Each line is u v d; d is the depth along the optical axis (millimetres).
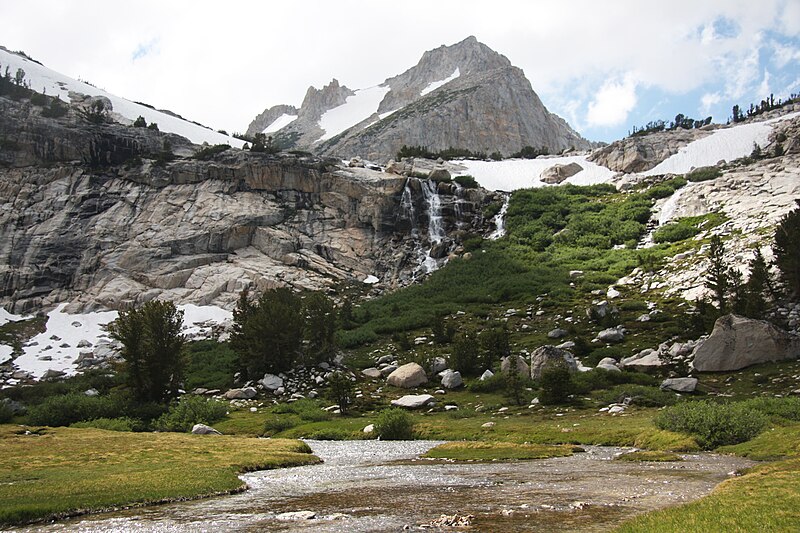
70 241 92250
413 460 30016
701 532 12484
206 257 93750
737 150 112125
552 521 15156
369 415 47406
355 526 15562
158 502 20453
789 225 55781
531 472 24156
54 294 86938
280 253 95875
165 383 54188
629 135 144250
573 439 33000
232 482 23453
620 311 63469
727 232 76688
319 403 52188
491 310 72625
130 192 100938
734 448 27141
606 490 19219
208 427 43531
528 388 49625
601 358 52094
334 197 106000
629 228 90250
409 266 96750
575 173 123500
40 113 107500
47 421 48844
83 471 26672
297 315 62156
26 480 24531
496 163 136750
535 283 77562
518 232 97000
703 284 63656
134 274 90125
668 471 22672
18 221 93062
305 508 18469
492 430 37438
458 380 53625
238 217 98625
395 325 70938
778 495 15219
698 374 45719
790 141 102000
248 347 60688
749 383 41781
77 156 104062
